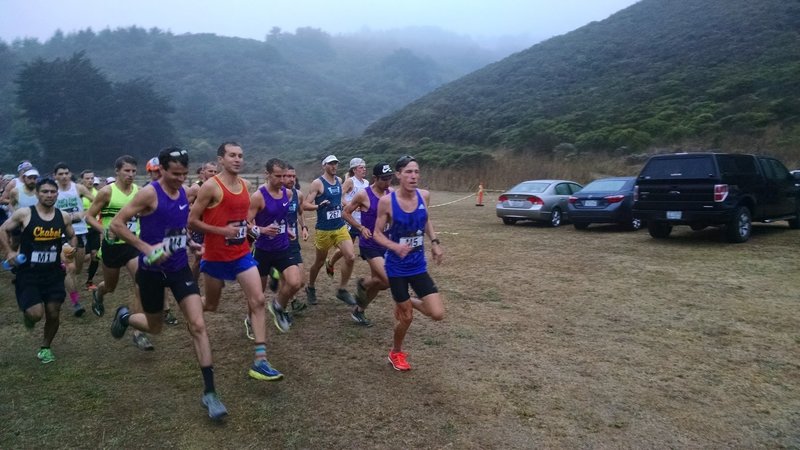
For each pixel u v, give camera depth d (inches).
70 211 324.2
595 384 180.7
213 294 194.4
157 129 3053.6
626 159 1486.2
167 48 6141.7
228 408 166.2
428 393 175.2
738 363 196.2
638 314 256.4
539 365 197.0
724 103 1641.2
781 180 479.8
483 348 214.7
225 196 180.5
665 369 192.2
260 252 219.3
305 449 143.7
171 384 184.5
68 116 2787.9
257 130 4532.5
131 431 153.5
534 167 1406.3
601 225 615.5
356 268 381.7
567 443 145.5
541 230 573.9
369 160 2165.4
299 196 274.8
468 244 480.7
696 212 422.9
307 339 227.9
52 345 226.2
